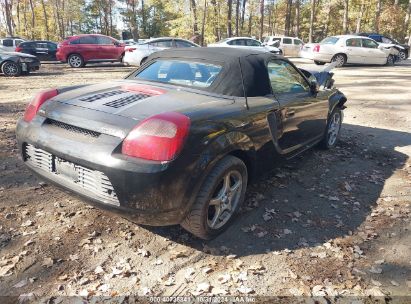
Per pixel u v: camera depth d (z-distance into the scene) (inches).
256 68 145.6
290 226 139.3
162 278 108.6
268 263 117.0
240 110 127.8
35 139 120.5
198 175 108.0
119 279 107.6
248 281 108.6
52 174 120.3
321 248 126.0
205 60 146.3
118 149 102.7
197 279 108.8
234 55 145.6
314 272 113.4
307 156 216.8
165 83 144.9
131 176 99.7
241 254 121.1
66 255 116.9
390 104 382.9
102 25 2672.2
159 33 2273.6
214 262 116.5
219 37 1610.5
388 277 112.0
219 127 115.3
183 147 102.7
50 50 824.9
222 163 117.7
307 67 290.7
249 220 142.0
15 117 295.9
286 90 165.0
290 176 186.2
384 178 189.0
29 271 109.0
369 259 120.7
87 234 128.2
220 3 1469.0
